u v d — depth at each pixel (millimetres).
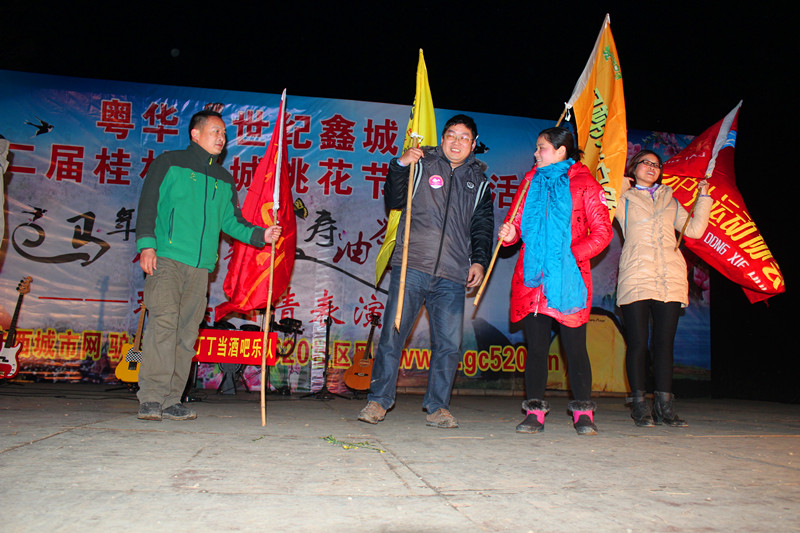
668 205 3137
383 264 3088
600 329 5691
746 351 5672
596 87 3268
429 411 2830
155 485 1445
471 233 2912
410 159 2686
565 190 2648
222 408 3514
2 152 2650
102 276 5176
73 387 4652
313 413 3309
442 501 1387
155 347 2645
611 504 1407
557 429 2768
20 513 1201
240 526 1163
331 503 1339
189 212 2766
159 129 5414
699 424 3205
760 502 1461
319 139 5590
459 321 2832
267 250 3947
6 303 5012
